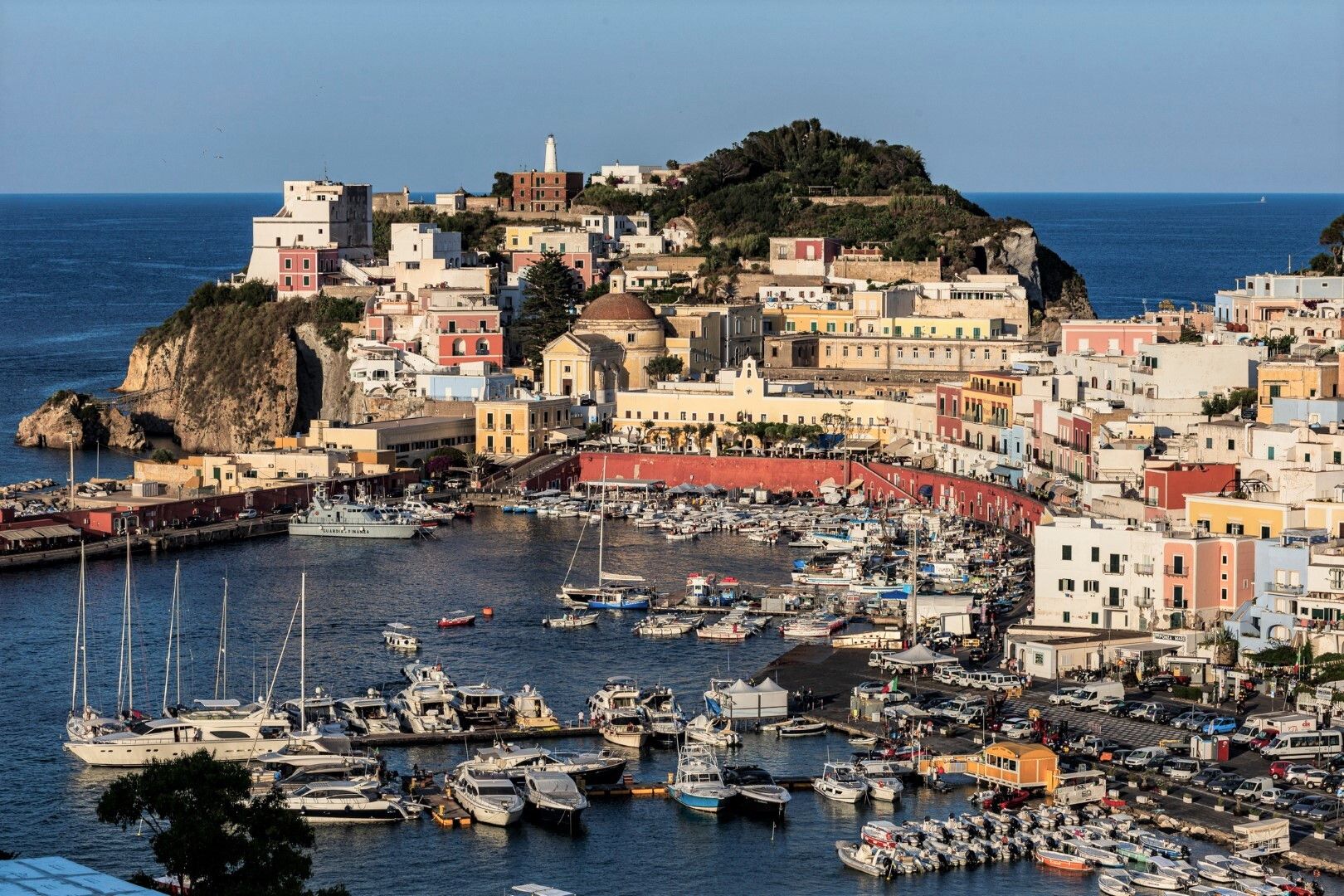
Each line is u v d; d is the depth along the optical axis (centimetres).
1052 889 18775
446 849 19938
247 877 16838
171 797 17338
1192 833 19825
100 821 18425
